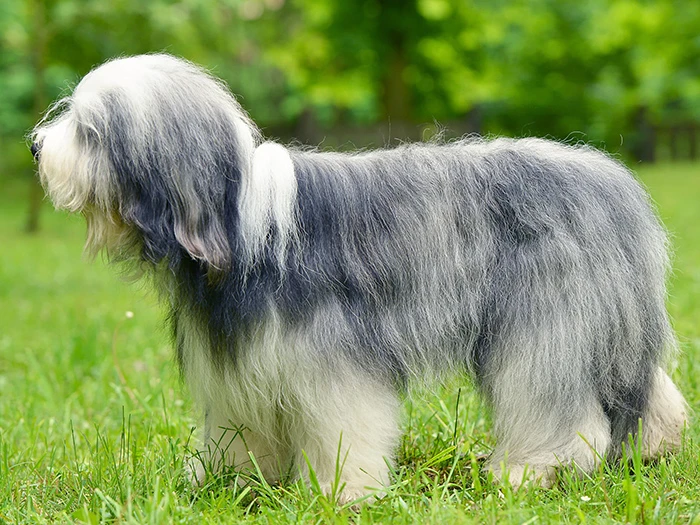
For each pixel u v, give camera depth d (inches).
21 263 614.9
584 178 189.2
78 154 167.5
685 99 1322.6
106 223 172.4
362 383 178.2
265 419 185.2
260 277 174.2
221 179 169.9
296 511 172.1
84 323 392.8
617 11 1155.3
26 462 214.7
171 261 171.0
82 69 796.0
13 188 1125.1
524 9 1136.8
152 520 160.6
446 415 227.6
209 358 180.9
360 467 179.2
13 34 779.4
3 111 1015.0
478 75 1013.2
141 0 714.8
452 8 946.7
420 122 1012.5
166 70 172.9
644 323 189.8
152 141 166.1
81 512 173.5
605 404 190.4
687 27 1143.6
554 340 183.2
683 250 531.5
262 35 1055.6
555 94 1222.9
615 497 173.3
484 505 169.2
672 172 1027.3
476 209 185.8
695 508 164.2
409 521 164.9
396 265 180.9
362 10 939.3
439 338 184.4
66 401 277.1
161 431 236.4
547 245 183.8
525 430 187.2
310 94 962.7
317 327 175.8
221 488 186.2
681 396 207.0
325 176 182.4
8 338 375.9
